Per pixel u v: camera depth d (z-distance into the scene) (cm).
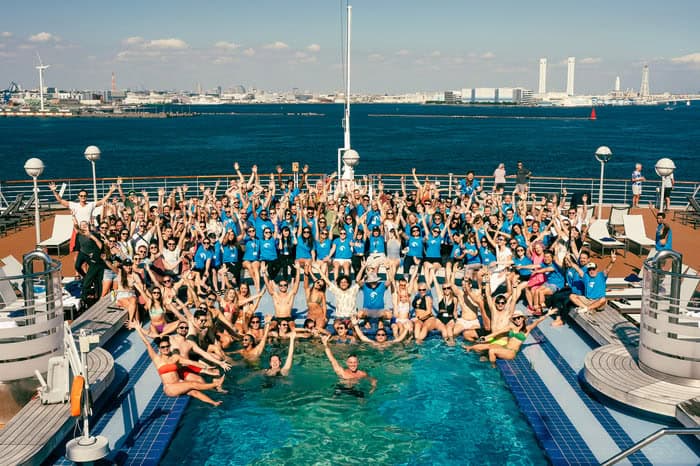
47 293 900
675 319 898
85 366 736
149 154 9012
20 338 884
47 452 753
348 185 2109
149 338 1189
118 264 1275
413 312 1320
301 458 816
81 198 1584
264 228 1460
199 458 814
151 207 1880
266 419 916
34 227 2216
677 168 6931
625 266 1691
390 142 11406
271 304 1419
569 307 1275
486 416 920
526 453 820
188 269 1405
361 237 1574
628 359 993
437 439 860
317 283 1238
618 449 800
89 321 1188
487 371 1068
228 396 986
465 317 1196
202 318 1091
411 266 1648
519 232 1535
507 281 1235
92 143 11131
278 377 1052
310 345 1181
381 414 930
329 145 10606
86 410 734
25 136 13112
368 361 1113
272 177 1908
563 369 1056
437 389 1008
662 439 822
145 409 918
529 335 1216
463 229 1641
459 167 7256
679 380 888
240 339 1187
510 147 10081
